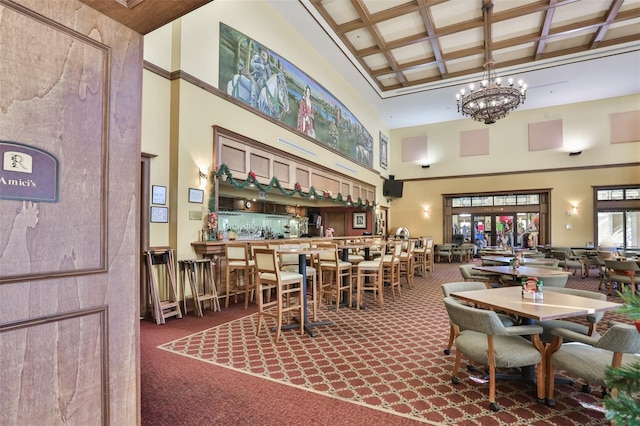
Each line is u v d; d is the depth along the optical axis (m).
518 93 7.59
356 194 11.53
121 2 1.46
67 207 1.36
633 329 1.96
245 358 3.25
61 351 1.32
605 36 8.84
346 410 2.34
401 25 8.49
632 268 5.82
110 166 1.50
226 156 5.85
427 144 14.76
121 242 1.53
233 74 6.14
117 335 1.50
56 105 1.33
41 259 1.27
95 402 1.42
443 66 10.38
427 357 3.31
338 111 10.40
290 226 10.57
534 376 2.71
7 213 1.19
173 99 5.07
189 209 5.14
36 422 1.24
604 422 2.21
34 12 1.28
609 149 11.80
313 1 7.49
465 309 2.44
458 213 14.20
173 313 4.60
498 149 13.48
